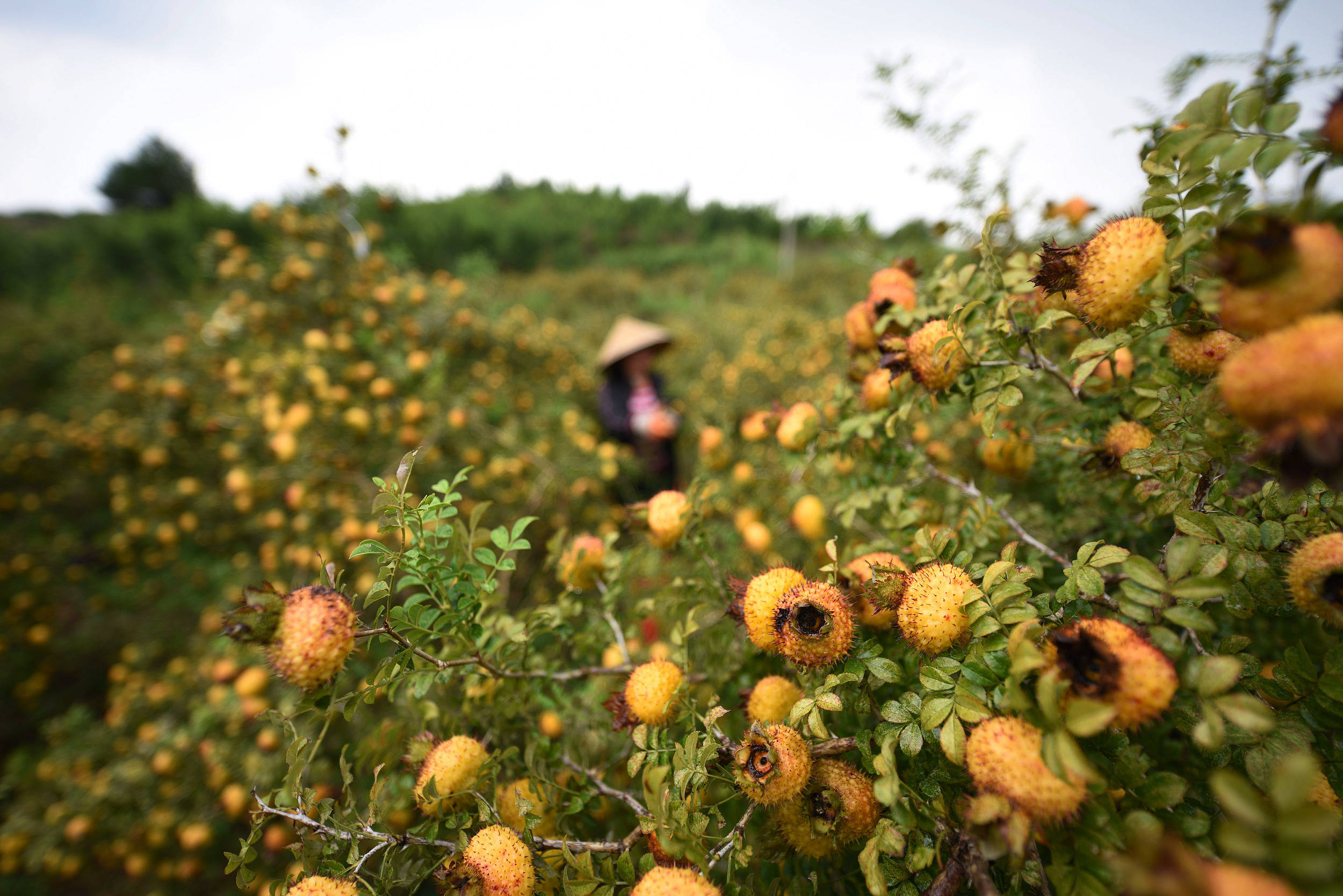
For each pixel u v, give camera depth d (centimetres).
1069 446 131
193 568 466
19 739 392
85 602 472
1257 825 50
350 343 386
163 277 1789
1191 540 73
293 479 361
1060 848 67
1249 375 58
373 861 129
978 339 110
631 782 141
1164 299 81
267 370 397
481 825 108
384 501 101
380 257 437
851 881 100
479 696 133
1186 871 49
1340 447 54
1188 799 80
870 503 147
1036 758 66
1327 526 83
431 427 381
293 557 345
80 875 292
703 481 147
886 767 79
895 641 105
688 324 1191
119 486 495
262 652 92
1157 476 96
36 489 582
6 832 290
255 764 254
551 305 1554
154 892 275
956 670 82
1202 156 71
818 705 90
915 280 164
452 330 453
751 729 90
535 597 300
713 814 98
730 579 115
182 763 283
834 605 94
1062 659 68
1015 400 97
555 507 394
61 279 1631
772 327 855
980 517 132
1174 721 76
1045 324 96
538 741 121
